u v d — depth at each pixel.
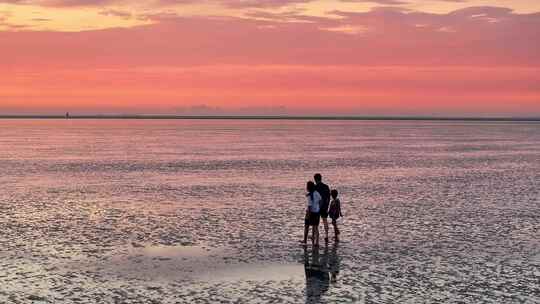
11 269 20.06
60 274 19.48
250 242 24.52
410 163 68.69
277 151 90.81
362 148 100.62
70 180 49.09
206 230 27.09
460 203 36.19
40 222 29.08
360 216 31.12
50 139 136.88
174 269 20.20
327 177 51.94
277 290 17.77
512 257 21.98
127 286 18.14
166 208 33.72
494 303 16.58
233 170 58.72
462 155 83.62
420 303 16.55
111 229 27.31
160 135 166.75
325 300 16.80
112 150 92.50
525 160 74.19
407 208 34.00
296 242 24.50
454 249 23.28
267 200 37.16
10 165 64.06
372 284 18.39
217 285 18.28
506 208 34.19
